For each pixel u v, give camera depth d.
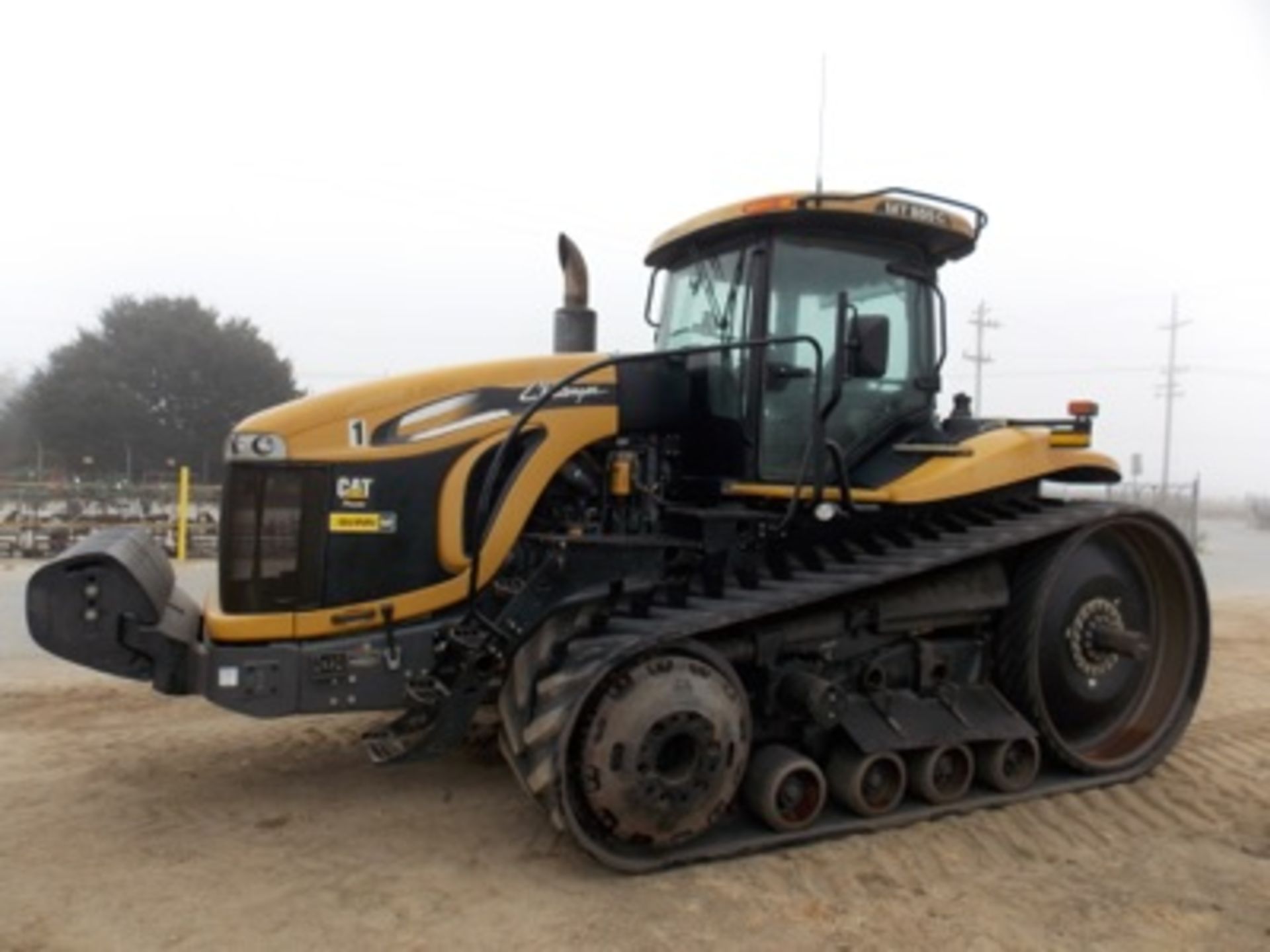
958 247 5.54
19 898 3.86
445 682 4.57
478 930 3.67
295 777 5.25
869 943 3.64
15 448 40.84
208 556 17.06
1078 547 5.59
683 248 5.68
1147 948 3.67
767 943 3.62
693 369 5.33
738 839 4.41
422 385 4.73
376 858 4.27
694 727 4.20
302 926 3.67
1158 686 5.87
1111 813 5.05
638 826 4.12
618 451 5.02
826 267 5.20
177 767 5.39
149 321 40.69
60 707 6.58
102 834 4.48
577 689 4.04
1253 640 10.16
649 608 4.57
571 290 5.75
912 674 5.11
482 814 4.78
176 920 3.70
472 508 4.66
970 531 5.17
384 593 4.55
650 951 3.54
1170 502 23.55
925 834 4.66
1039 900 4.04
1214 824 4.94
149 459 39.81
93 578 4.40
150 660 4.46
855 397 5.27
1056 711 5.50
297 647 4.40
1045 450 5.48
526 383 4.86
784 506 5.00
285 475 4.48
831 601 4.89
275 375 42.09
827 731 4.82
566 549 4.53
